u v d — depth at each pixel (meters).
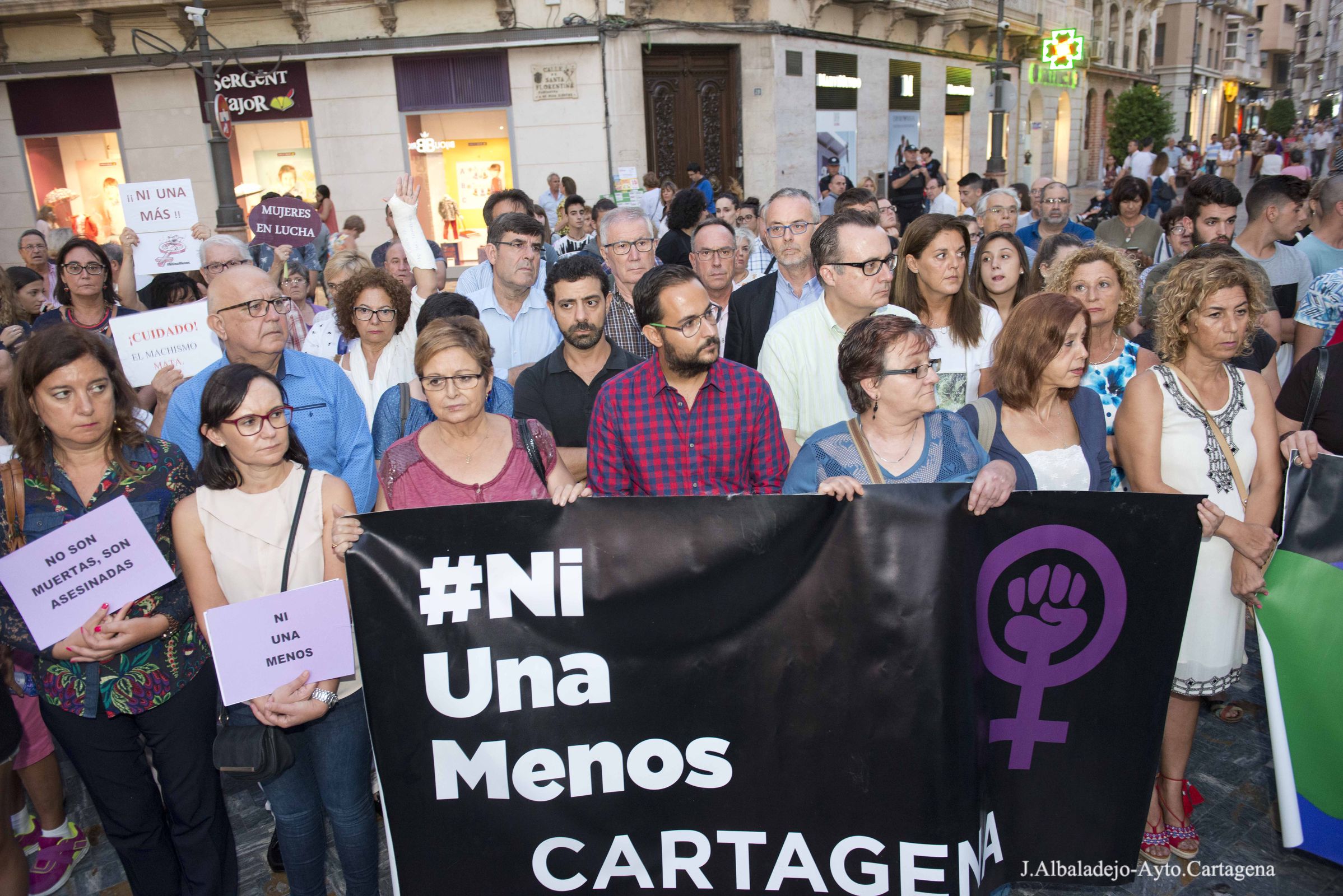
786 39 15.04
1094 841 2.45
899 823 2.33
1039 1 25.19
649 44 13.48
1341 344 3.00
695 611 2.33
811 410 3.39
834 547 2.30
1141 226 6.62
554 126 13.53
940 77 20.91
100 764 2.60
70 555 2.44
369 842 2.66
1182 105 45.44
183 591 2.65
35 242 7.23
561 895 2.43
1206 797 3.27
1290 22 65.81
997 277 4.23
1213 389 2.91
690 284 2.69
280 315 3.08
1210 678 2.88
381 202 14.16
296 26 13.44
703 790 2.38
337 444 3.21
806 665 2.32
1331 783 2.64
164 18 13.67
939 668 2.28
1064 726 2.39
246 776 2.38
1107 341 3.39
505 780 2.38
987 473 2.29
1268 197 4.62
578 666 2.35
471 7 13.10
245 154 14.18
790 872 2.39
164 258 5.85
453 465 2.78
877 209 7.27
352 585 2.31
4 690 2.63
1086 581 2.33
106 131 14.29
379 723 2.35
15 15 13.37
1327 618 2.64
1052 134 29.14
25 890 2.79
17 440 2.49
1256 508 2.88
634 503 2.32
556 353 3.55
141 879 2.74
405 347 4.07
